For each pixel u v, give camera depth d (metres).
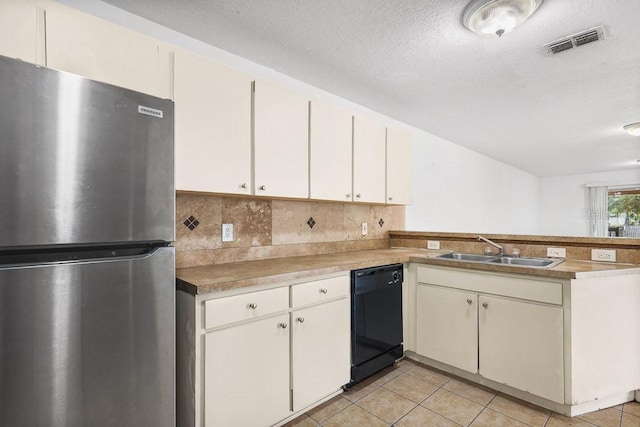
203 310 1.46
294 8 1.74
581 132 4.01
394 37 2.00
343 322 2.07
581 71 2.41
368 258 2.42
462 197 4.73
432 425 1.79
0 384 0.91
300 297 1.83
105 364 1.10
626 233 6.79
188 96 1.66
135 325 1.17
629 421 1.82
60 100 1.01
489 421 1.83
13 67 0.93
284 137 2.08
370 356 2.24
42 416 0.98
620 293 1.95
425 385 2.22
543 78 2.54
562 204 7.39
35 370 0.97
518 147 4.79
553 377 1.88
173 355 1.27
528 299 1.97
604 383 1.90
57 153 1.00
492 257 2.61
